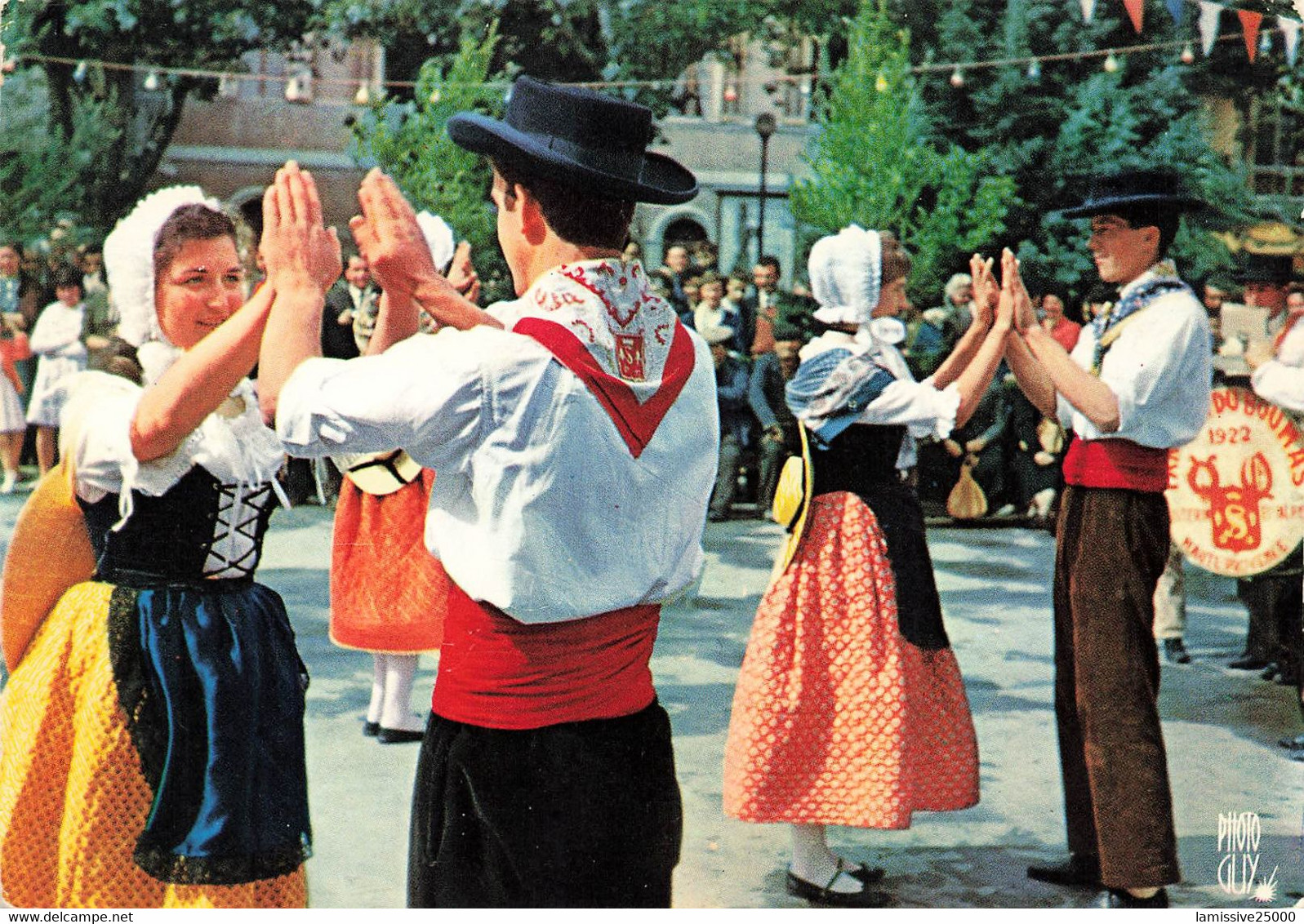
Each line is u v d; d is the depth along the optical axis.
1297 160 12.33
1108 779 3.21
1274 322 7.92
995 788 4.12
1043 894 3.33
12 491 8.93
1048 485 9.34
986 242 11.44
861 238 3.36
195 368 2.07
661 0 13.98
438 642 4.25
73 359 8.97
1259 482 4.29
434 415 1.82
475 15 13.73
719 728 4.64
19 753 2.23
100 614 2.23
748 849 3.60
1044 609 6.80
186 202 2.32
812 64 14.59
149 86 11.47
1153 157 12.30
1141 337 3.17
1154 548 3.24
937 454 9.45
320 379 1.83
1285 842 3.63
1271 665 5.59
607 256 1.96
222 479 2.26
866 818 3.20
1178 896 3.29
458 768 1.95
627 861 1.98
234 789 2.19
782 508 3.37
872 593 3.29
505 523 1.87
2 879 2.22
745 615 6.42
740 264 14.29
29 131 12.12
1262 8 5.14
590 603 1.93
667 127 14.47
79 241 11.36
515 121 2.00
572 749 1.94
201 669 2.21
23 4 11.86
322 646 5.53
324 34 14.29
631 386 1.92
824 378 3.29
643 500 1.95
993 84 12.33
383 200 1.89
